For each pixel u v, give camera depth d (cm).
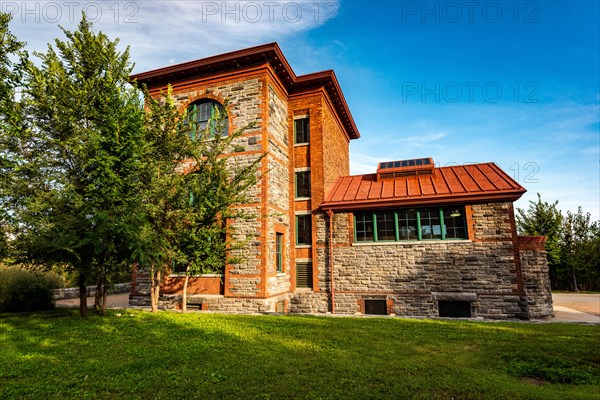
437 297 1552
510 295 1468
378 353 735
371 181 1998
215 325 1029
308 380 580
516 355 743
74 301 2106
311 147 1884
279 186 1748
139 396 522
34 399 509
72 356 712
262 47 1631
